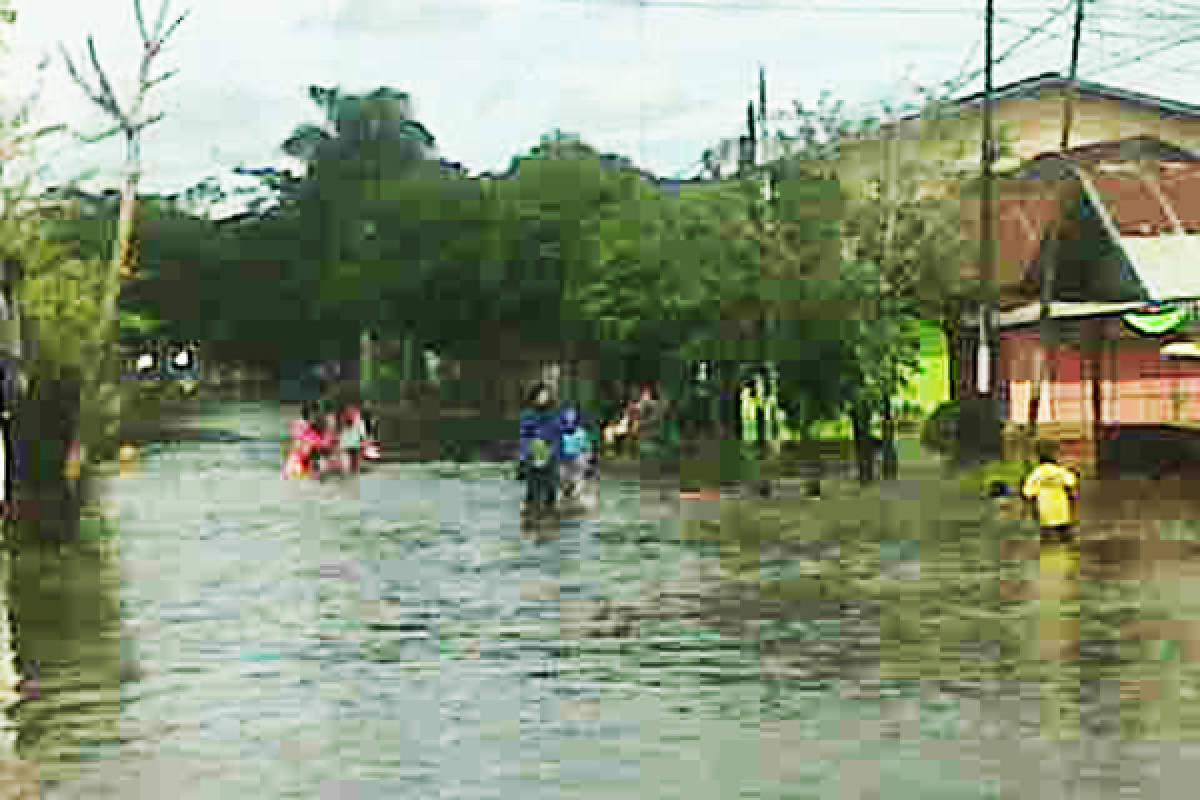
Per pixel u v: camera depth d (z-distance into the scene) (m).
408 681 18.09
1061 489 30.25
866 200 49.94
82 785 13.80
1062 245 51.81
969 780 13.30
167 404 135.75
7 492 37.06
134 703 17.11
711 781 13.48
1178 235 47.66
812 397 48.66
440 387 119.94
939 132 53.69
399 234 100.00
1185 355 44.06
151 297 163.00
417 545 32.31
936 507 37.97
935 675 17.78
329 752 14.80
